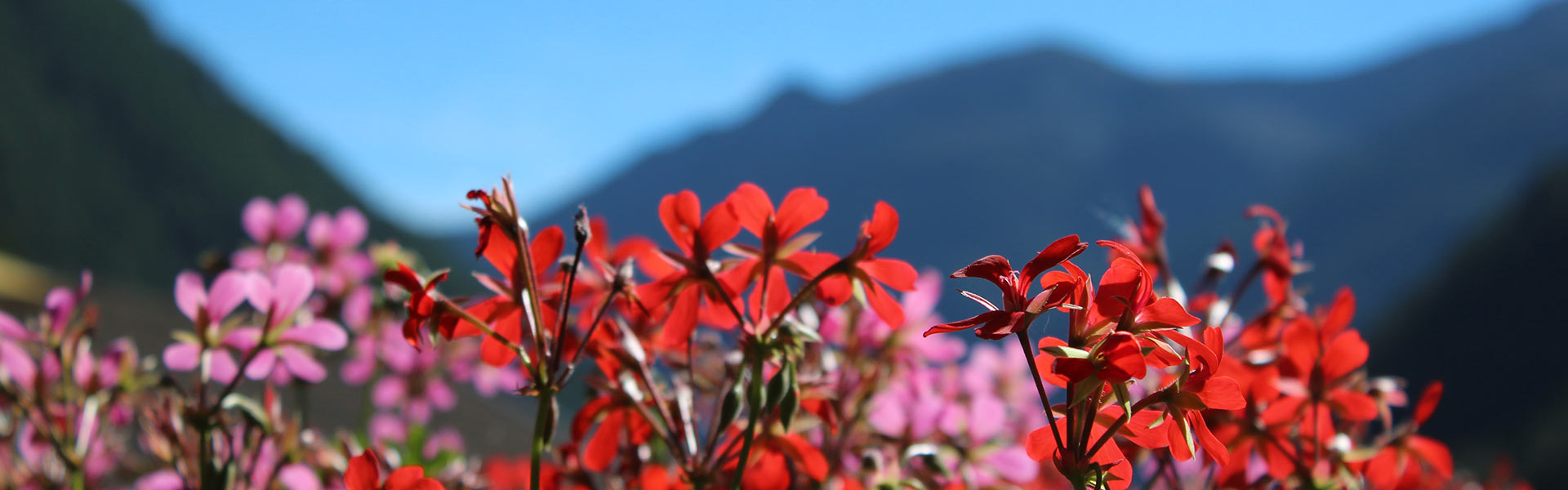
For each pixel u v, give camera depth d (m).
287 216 1.17
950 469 0.98
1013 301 0.76
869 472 0.91
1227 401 0.76
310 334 0.94
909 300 1.04
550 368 0.82
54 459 1.01
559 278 0.90
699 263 0.87
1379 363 26.73
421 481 0.80
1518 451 17.03
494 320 0.85
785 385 0.83
